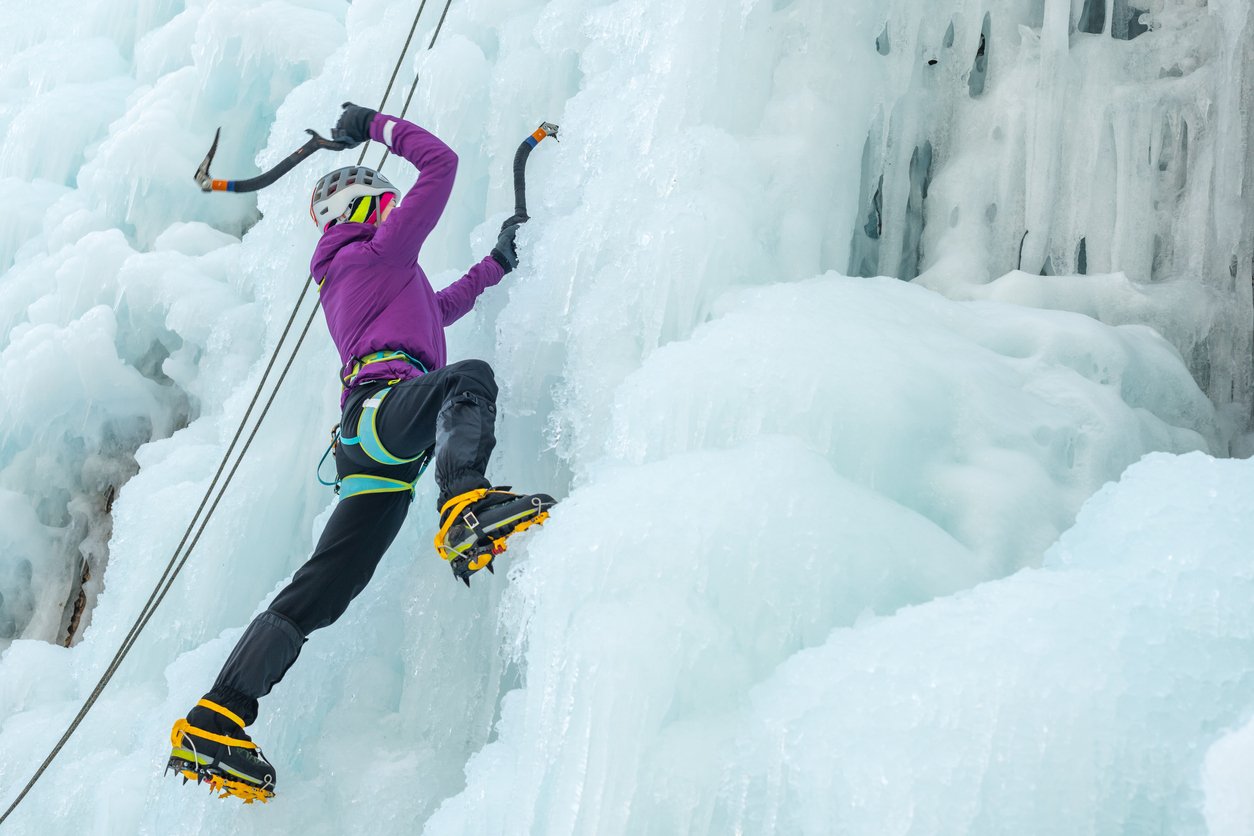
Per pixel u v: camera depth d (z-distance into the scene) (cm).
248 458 411
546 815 212
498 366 327
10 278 607
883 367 266
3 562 565
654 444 263
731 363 265
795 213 337
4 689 445
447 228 413
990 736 170
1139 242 345
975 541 246
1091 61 351
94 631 430
